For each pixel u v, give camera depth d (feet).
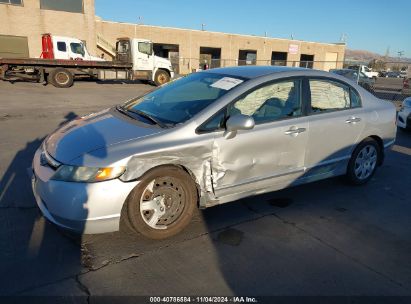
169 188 10.14
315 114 12.85
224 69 13.62
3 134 22.24
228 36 125.18
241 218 11.91
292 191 14.42
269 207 12.86
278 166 12.02
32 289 8.14
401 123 27.07
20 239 10.09
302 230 11.28
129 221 9.82
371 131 14.60
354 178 14.87
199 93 11.91
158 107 11.96
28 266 8.94
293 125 12.07
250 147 11.12
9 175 14.92
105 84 66.13
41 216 11.42
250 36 129.90
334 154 13.61
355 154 14.44
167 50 125.49
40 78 56.08
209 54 135.33
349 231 11.35
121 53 67.26
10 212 11.62
